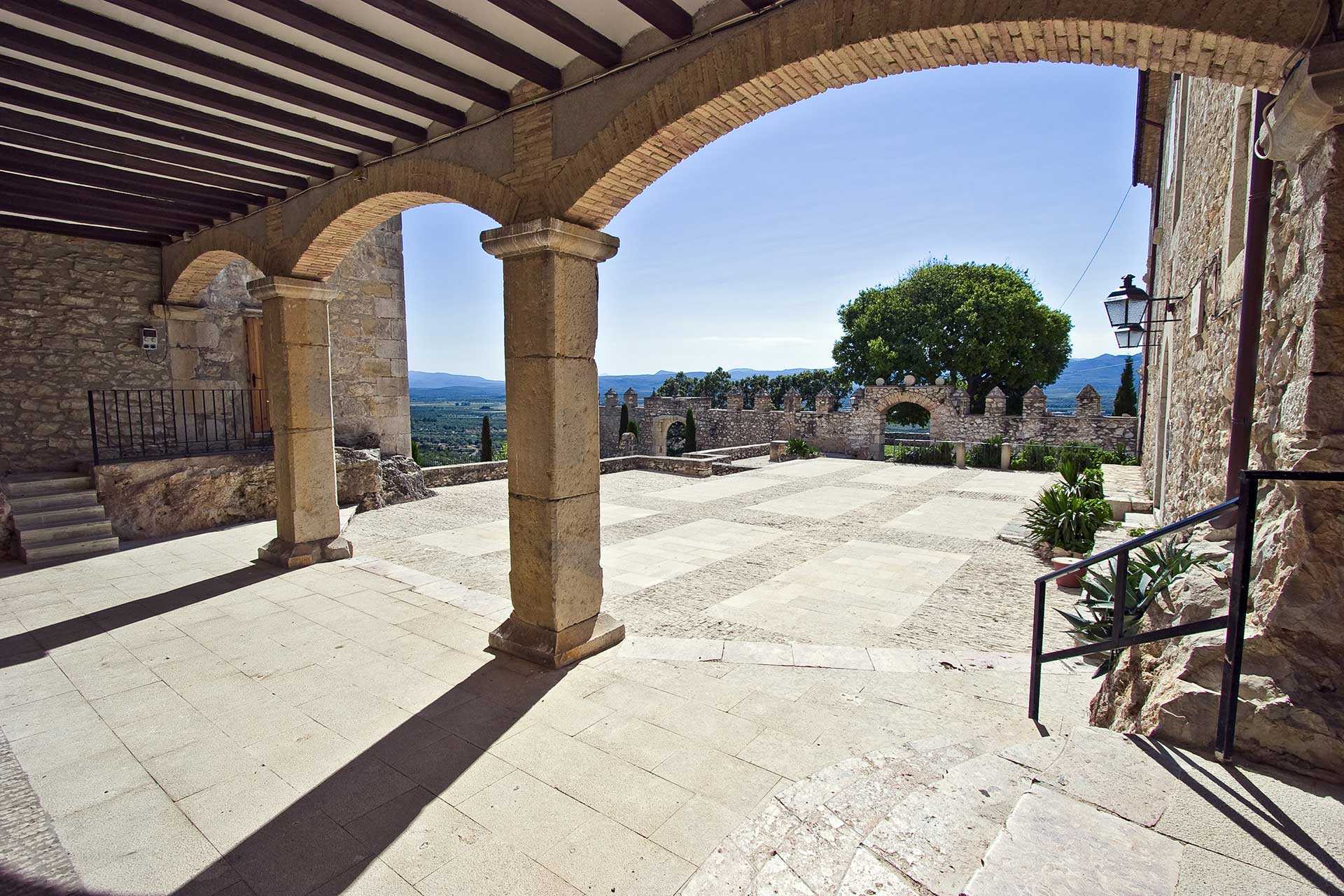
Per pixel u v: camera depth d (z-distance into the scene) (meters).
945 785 2.05
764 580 6.37
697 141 3.40
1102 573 4.06
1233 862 1.54
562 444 3.77
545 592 3.87
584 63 3.52
